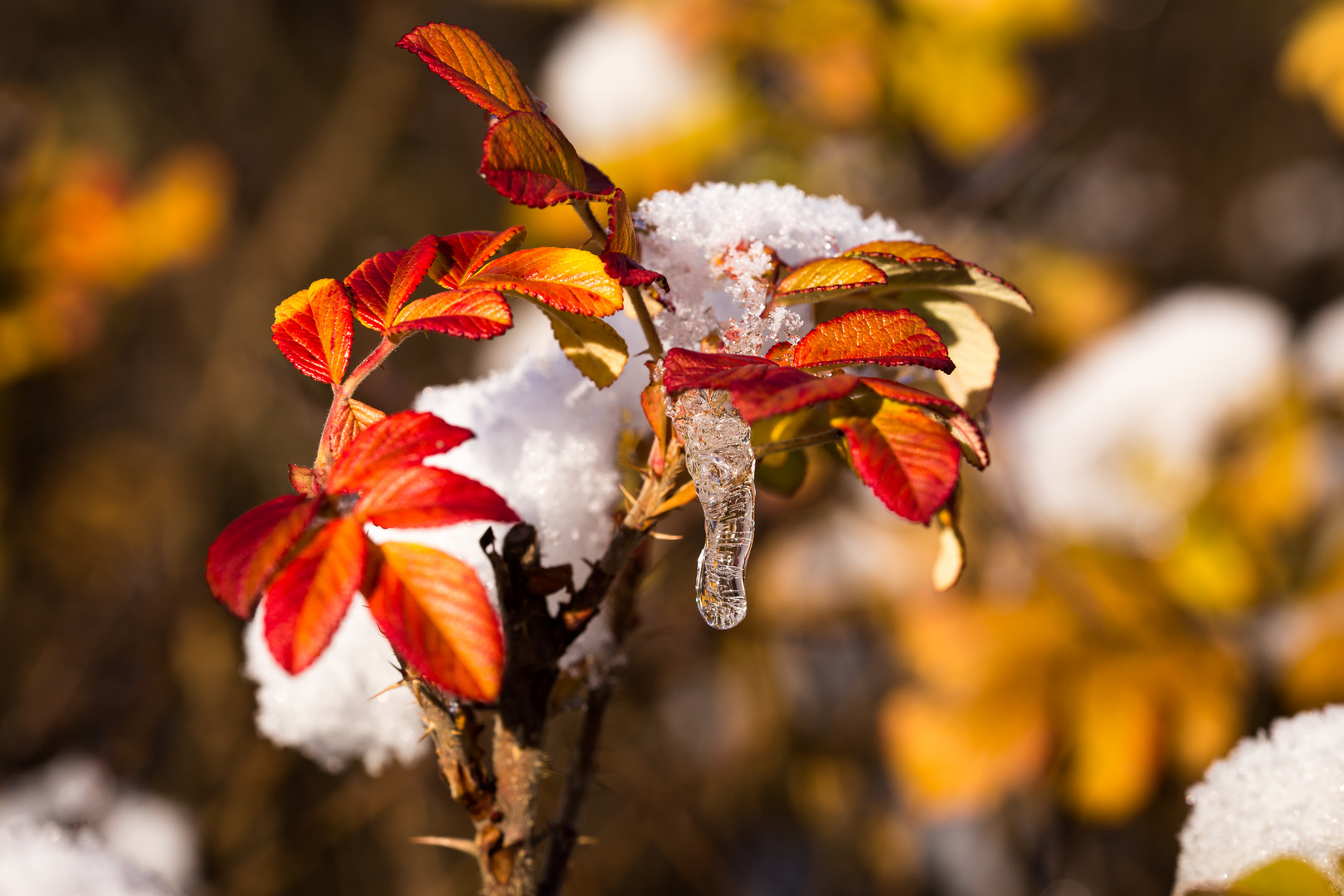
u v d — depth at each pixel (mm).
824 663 1604
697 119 1340
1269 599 1222
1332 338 1404
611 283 539
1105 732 1110
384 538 617
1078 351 1589
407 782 1410
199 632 1646
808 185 1396
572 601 569
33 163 1765
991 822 1475
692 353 523
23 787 1524
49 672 1692
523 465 623
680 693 1735
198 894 1350
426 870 1505
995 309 1615
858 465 523
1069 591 1198
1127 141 2295
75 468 2049
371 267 557
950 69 1394
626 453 626
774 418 619
